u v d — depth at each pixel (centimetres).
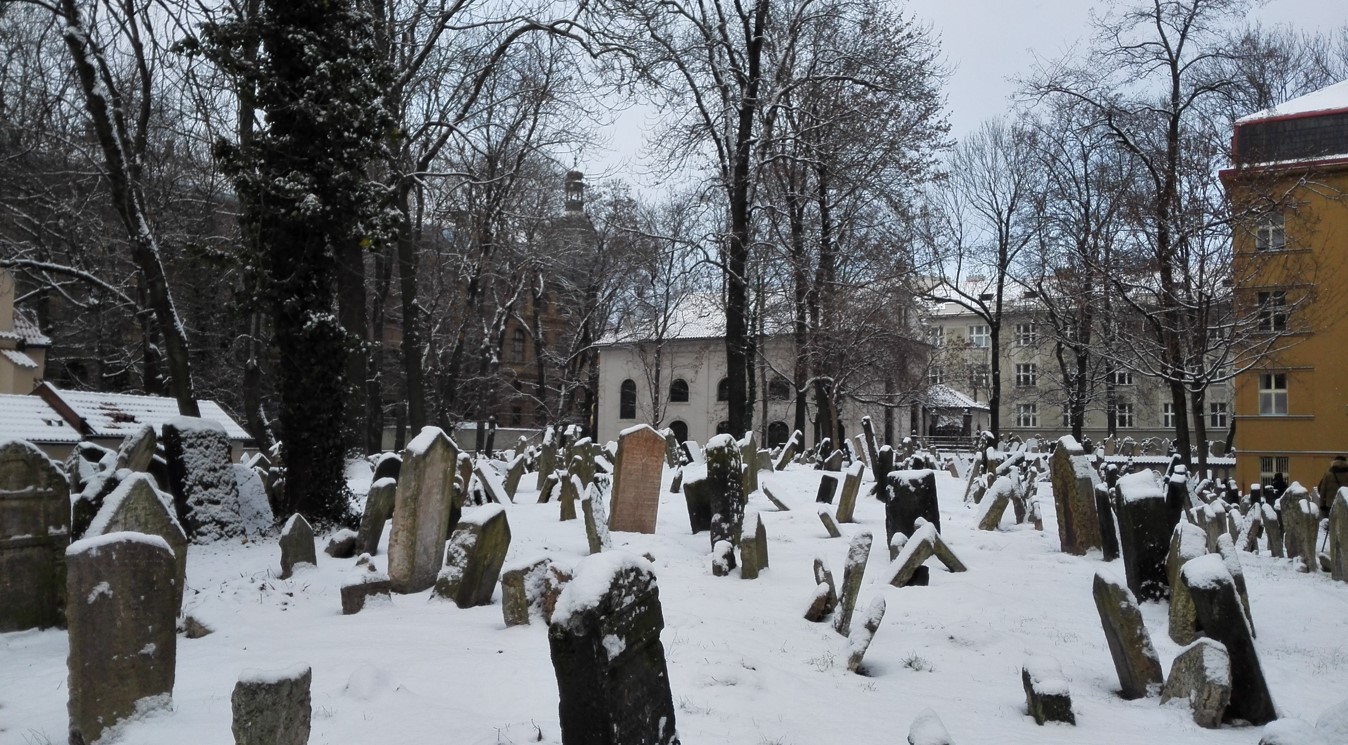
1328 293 3083
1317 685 907
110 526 874
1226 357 2691
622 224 4641
